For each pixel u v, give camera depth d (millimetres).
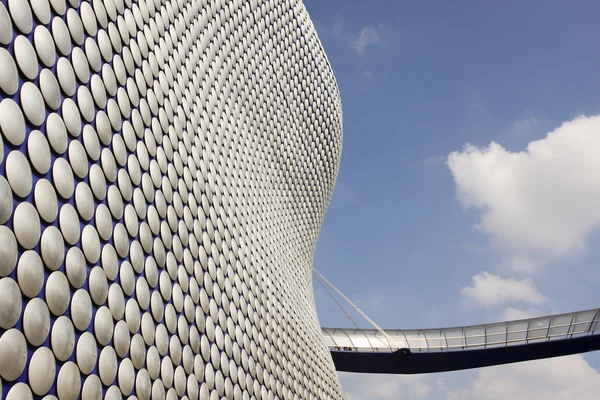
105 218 15281
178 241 20922
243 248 29484
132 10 21000
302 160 52188
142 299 16875
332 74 62844
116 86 17797
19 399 10586
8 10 12219
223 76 33906
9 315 10477
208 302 22672
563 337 61312
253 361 26047
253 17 42906
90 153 15055
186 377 19094
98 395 13484
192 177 24109
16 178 11258
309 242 52875
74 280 13039
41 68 13188
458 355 63875
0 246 10414
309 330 38438
